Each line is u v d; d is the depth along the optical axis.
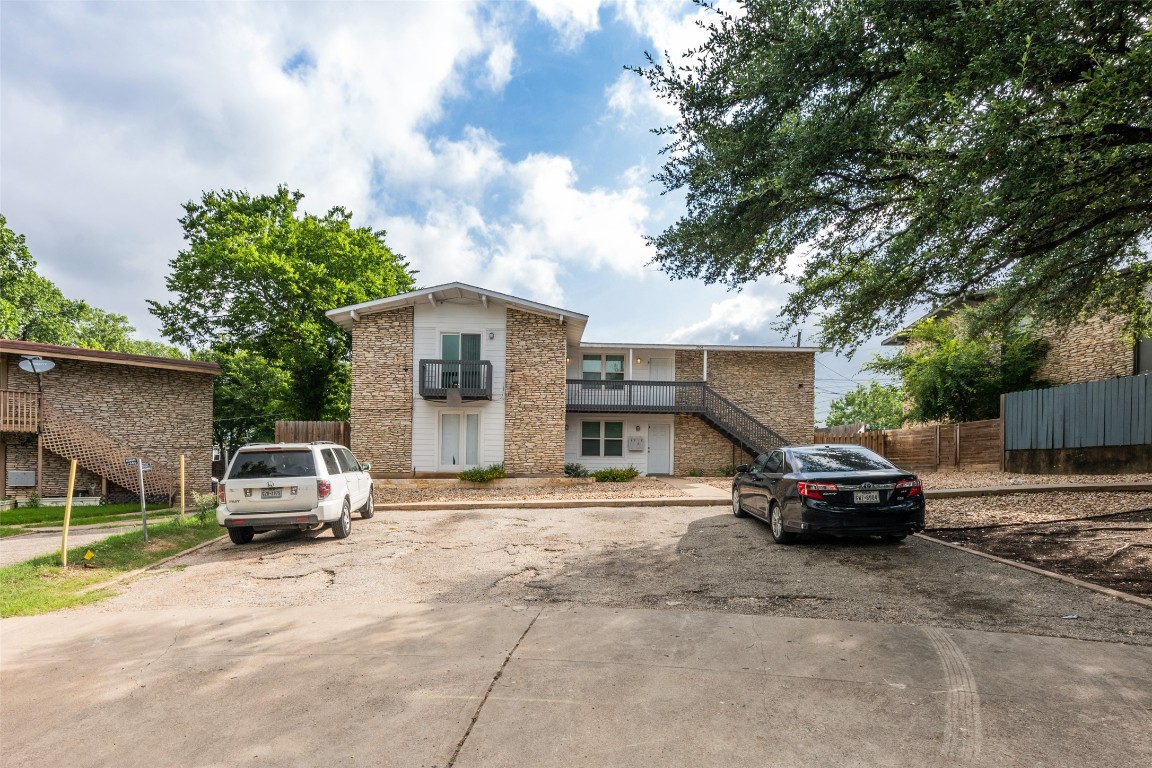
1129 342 15.73
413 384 18.48
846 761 2.68
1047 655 3.88
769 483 8.66
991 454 17.09
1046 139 5.29
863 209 8.14
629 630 4.64
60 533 13.32
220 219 26.98
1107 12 5.29
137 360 20.23
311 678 3.81
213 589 6.55
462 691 3.54
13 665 4.21
